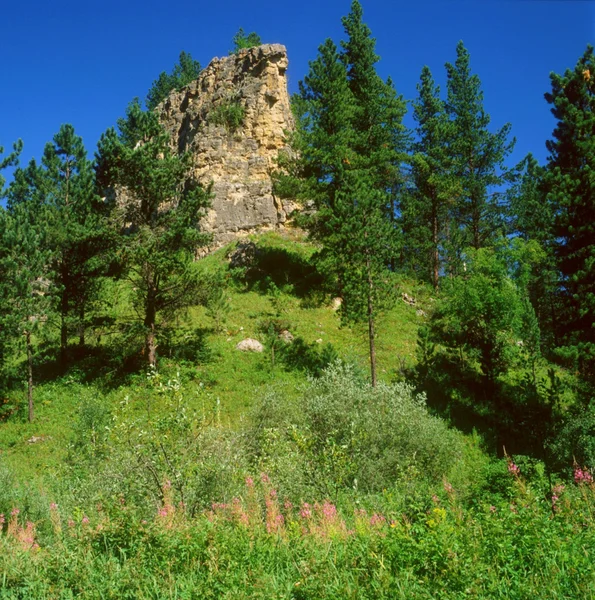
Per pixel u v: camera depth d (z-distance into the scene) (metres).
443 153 39.06
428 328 32.75
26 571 7.15
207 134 46.97
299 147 35.47
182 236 27.25
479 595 5.25
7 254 23.50
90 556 7.25
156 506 10.47
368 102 39.03
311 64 36.19
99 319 30.06
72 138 29.33
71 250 27.62
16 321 22.55
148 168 27.06
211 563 6.59
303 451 14.38
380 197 27.17
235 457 12.30
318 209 35.84
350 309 25.19
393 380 27.05
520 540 6.24
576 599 5.16
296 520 9.91
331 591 5.61
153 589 6.27
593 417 17.53
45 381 26.38
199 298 27.78
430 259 42.12
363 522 8.62
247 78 48.62
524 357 27.55
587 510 8.11
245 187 45.12
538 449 20.22
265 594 5.69
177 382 12.52
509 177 41.59
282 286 36.50
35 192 28.19
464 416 24.38
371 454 15.27
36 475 18.31
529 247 28.44
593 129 25.05
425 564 5.81
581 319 23.25
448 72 43.25
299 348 29.03
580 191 23.88
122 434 12.22
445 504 9.61
